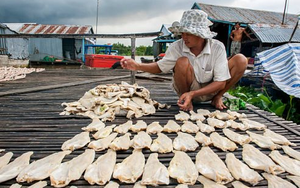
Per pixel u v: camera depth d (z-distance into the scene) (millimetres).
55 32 20125
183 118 2580
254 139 2055
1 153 1796
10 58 15672
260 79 7809
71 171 1496
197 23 2391
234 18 15359
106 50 15227
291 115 4945
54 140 2027
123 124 2369
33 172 1485
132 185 1416
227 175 1475
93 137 2104
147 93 3146
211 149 1884
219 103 3037
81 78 6406
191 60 2744
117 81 5969
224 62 2615
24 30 20078
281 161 1685
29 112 2830
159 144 1906
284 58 6516
